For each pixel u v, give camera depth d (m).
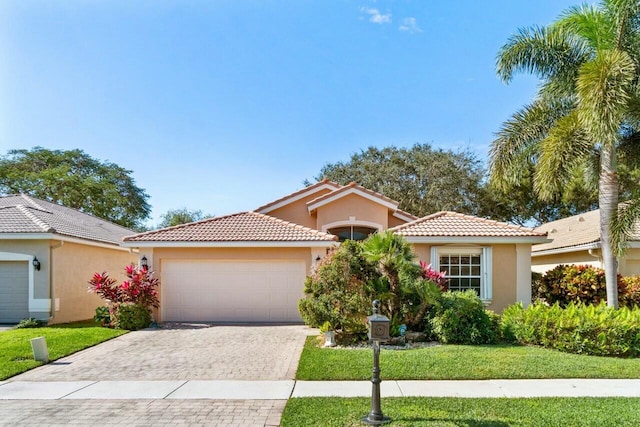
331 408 7.36
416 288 12.44
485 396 7.97
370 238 12.94
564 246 21.30
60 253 18.64
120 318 15.91
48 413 7.38
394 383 8.84
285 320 17.50
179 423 6.90
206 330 15.59
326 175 41.12
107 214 42.78
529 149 16.08
